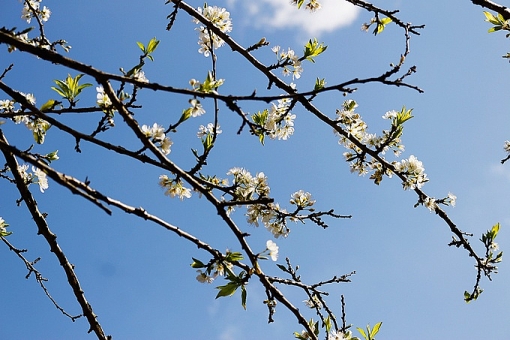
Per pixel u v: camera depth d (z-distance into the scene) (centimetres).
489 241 183
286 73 173
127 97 162
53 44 169
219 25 174
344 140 189
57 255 164
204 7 174
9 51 162
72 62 145
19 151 138
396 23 179
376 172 186
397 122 181
